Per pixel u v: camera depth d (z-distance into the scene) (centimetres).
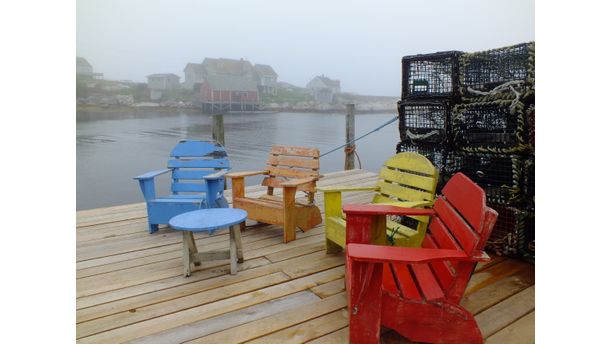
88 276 307
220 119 673
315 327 232
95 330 232
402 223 399
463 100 357
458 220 214
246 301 264
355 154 791
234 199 411
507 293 270
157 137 3628
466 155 356
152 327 235
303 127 4744
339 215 340
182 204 396
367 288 202
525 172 310
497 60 334
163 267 324
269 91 7819
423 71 391
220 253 307
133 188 1703
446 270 221
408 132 399
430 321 203
